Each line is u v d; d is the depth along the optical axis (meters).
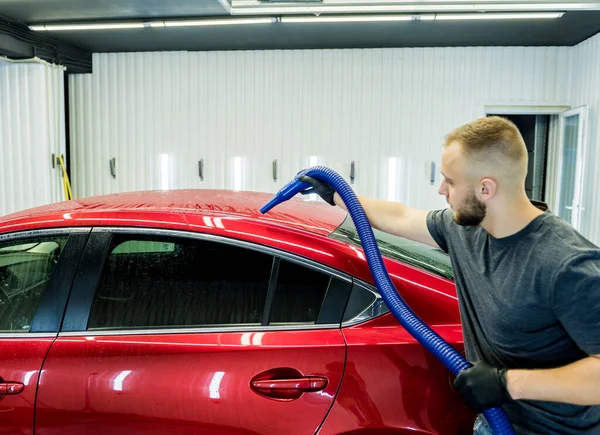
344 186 1.49
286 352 1.36
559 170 6.03
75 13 4.77
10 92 5.65
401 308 1.31
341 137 6.18
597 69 5.35
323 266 1.46
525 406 1.14
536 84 5.97
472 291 1.19
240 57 6.18
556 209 6.11
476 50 5.96
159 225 1.53
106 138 6.51
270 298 1.46
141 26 5.09
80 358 1.41
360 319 1.42
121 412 1.37
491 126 1.06
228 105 6.27
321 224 1.68
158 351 1.40
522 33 5.36
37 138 5.71
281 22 4.93
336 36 5.52
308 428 1.32
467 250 1.22
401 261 1.55
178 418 1.36
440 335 1.38
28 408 1.40
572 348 1.06
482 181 1.06
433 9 4.35
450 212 1.38
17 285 1.56
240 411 1.34
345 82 6.11
